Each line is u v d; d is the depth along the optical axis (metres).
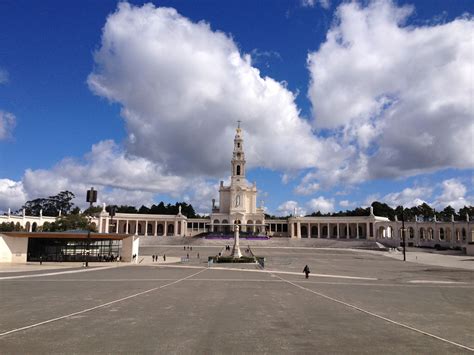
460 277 42.06
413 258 76.62
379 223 123.12
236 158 140.00
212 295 25.73
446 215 165.12
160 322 16.75
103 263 59.81
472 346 13.45
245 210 136.88
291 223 135.12
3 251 58.31
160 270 47.78
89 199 55.75
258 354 12.11
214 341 13.61
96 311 19.27
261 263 56.81
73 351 12.29
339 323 17.06
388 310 20.64
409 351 12.73
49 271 44.50
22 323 16.39
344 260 71.56
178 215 137.00
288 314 19.11
